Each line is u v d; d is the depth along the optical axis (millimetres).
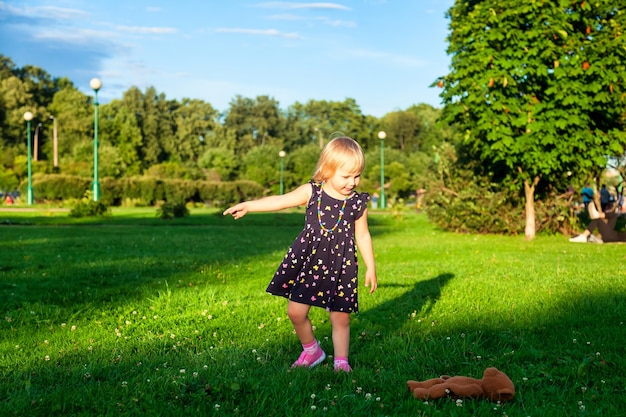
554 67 13094
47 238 14312
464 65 13930
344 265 3723
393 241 14234
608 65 13078
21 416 2898
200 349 4266
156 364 3816
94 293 6559
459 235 16453
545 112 13414
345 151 3715
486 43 13469
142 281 7488
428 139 82875
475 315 5312
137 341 4473
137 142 77062
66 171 56438
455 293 6449
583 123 13344
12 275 7820
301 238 3729
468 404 3109
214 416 2887
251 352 4129
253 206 3791
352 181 3752
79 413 2928
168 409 2947
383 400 3133
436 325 4938
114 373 3635
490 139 13484
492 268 8664
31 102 81062
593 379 3518
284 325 5039
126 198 43969
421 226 20766
